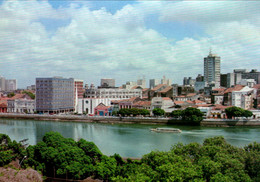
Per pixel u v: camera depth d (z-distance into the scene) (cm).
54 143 8938
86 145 8806
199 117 18538
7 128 17875
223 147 8156
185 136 14488
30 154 8781
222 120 18350
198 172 6238
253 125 18288
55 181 7975
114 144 12631
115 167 7688
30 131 16600
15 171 8056
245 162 6919
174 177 5834
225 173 6306
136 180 5722
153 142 13012
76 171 7838
